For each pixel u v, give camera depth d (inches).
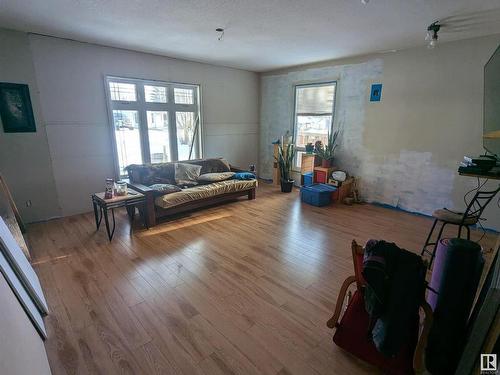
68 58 147.2
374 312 54.8
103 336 71.6
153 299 86.5
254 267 105.7
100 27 127.1
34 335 63.4
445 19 112.6
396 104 166.9
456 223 96.6
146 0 98.4
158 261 109.4
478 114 138.8
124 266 105.3
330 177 195.9
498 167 73.5
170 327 75.0
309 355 66.8
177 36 139.8
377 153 180.5
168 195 146.9
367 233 138.3
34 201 148.1
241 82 233.6
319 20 116.0
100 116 162.6
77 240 127.4
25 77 137.0
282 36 138.4
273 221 154.6
